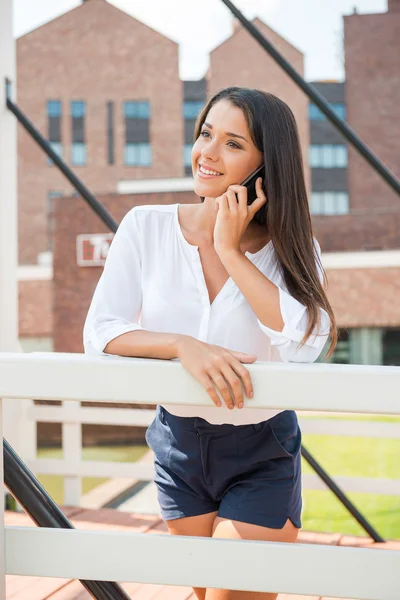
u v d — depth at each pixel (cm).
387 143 2027
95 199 243
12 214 261
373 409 82
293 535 127
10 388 89
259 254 132
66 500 303
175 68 2172
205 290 127
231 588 86
